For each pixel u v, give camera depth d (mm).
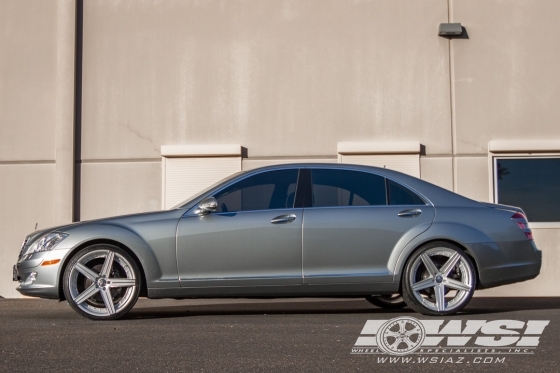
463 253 8586
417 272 8609
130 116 13672
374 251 8562
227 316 8766
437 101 13414
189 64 13664
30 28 13820
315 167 8844
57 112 13562
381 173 8859
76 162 13672
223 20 13688
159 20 13742
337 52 13547
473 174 13320
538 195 13297
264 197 8695
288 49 13594
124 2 13781
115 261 8453
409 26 13508
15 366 5613
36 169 13688
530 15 13422
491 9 13461
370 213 8633
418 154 13328
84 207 13633
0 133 13773
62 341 6684
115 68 13727
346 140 13445
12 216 13648
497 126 13344
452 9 13469
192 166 13523
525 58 13391
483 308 9906
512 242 8758
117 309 8367
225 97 13602
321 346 6418
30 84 13773
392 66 13469
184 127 13602
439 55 13445
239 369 5496
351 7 13570
